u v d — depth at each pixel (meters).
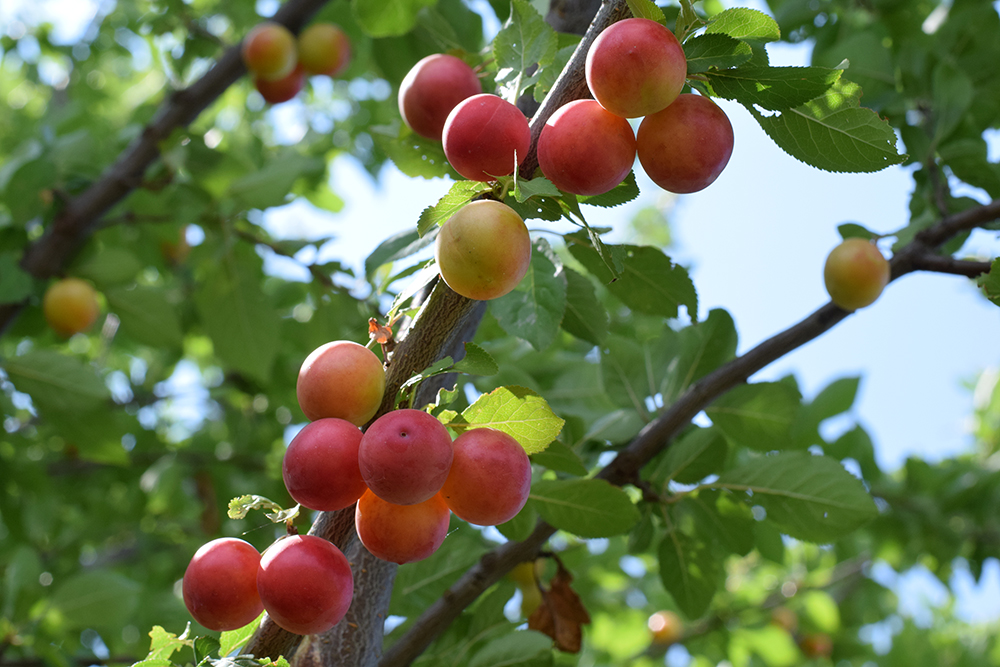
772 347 0.81
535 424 0.65
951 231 0.81
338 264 1.27
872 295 0.78
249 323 1.43
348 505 0.64
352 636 0.74
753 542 0.83
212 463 1.81
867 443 1.31
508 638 0.82
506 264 0.64
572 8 0.81
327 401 0.64
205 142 1.31
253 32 1.31
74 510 1.96
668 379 0.92
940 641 2.19
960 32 1.10
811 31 1.28
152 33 1.36
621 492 0.76
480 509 0.64
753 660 1.75
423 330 0.67
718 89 0.66
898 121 1.00
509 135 0.65
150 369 1.96
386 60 1.22
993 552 1.37
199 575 0.64
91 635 1.57
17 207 1.23
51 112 1.64
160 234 1.56
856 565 1.84
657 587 1.80
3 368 1.16
